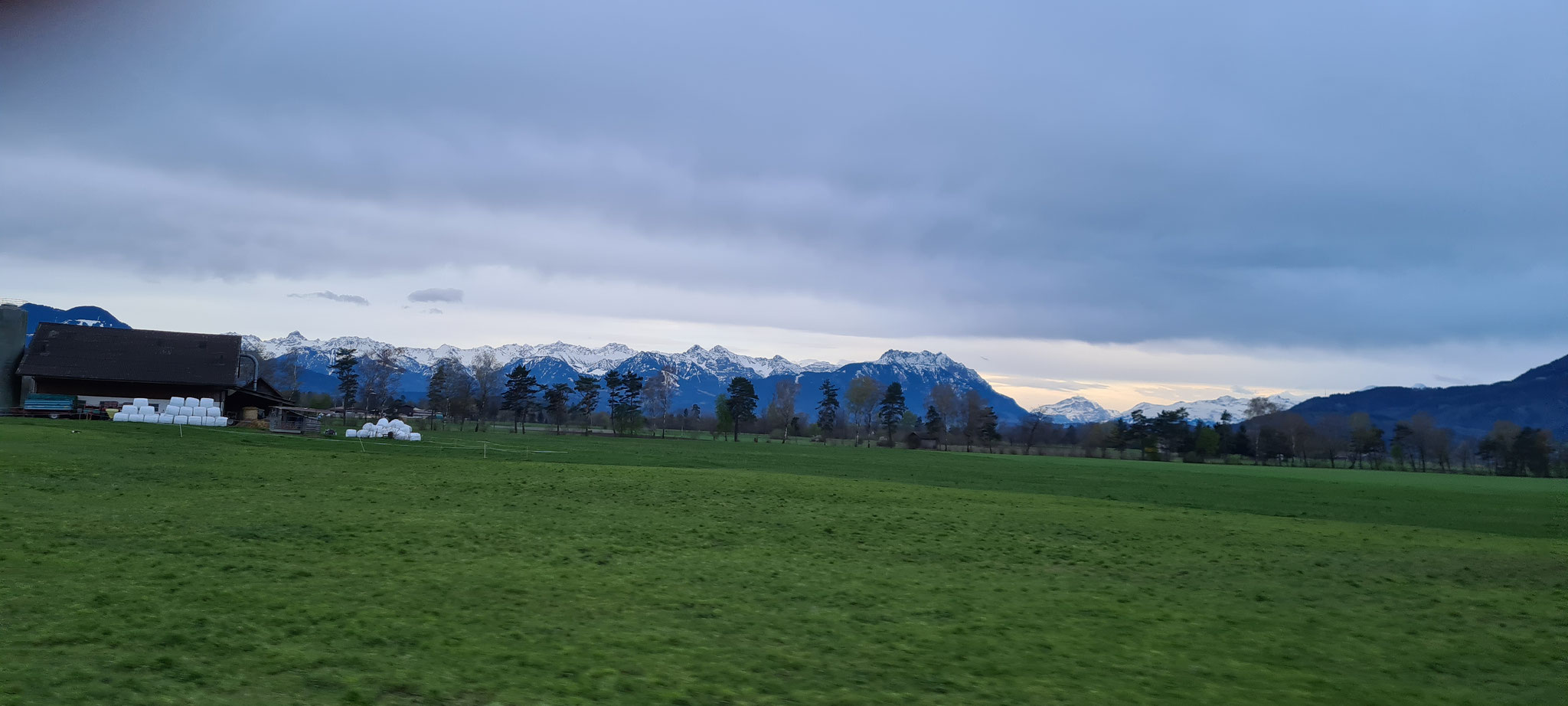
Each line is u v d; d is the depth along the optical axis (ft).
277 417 253.85
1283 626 63.05
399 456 185.57
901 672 47.78
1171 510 151.84
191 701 37.81
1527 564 96.43
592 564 74.69
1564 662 55.06
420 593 60.54
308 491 115.03
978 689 45.39
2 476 105.09
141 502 94.68
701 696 42.14
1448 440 600.80
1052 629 59.11
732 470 203.72
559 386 551.18
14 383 256.73
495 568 70.54
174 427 216.95
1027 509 140.67
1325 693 47.39
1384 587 80.59
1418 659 55.21
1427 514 171.01
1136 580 80.02
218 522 84.48
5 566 60.23
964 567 83.82
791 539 96.32
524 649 48.37
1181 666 51.29
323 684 40.98
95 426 197.36
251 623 50.34
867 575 76.74
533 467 174.40
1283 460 604.08
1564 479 443.32
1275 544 109.09
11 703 35.88
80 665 41.29
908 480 207.21
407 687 41.19
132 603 52.85
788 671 47.09
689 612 59.36
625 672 45.37
